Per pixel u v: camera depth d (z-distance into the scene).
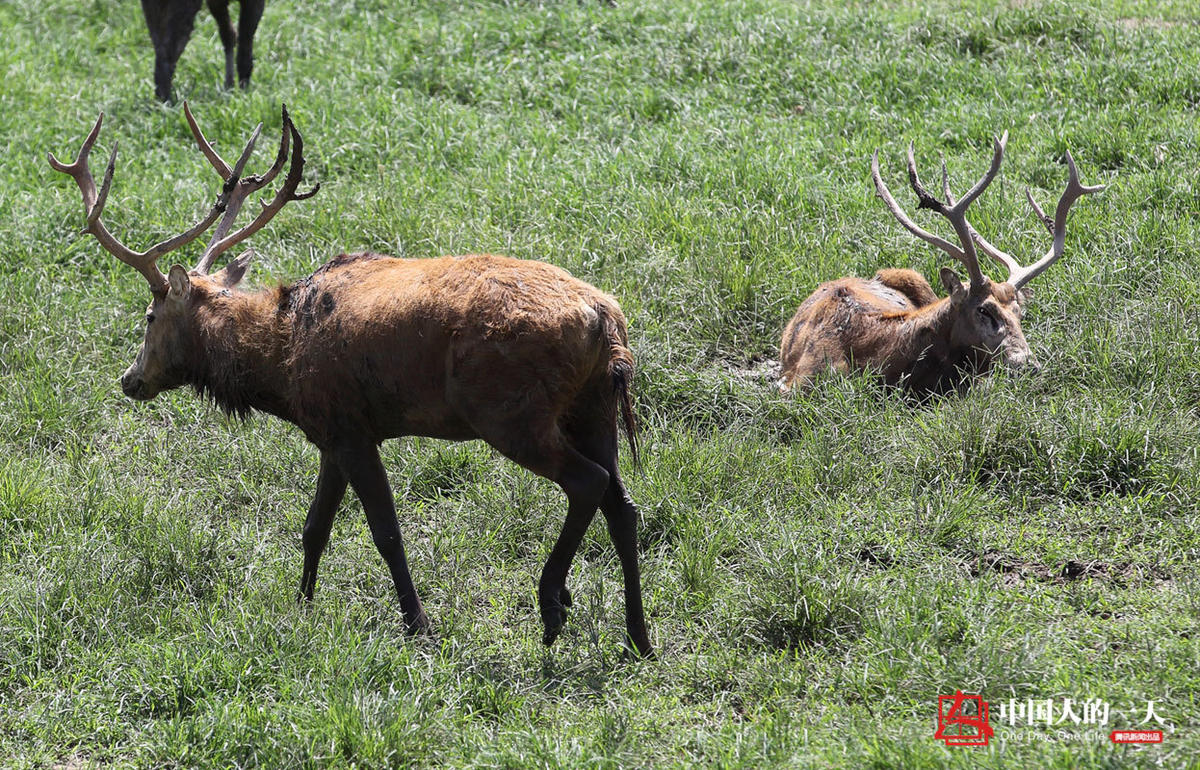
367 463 21.67
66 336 32.44
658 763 17.39
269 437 28.64
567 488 20.00
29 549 24.11
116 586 22.61
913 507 23.97
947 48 49.16
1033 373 27.64
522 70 49.72
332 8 58.03
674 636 21.34
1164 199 35.88
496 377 19.91
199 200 38.47
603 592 22.30
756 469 25.91
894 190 38.44
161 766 18.09
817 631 20.44
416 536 25.47
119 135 45.22
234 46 52.22
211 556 24.03
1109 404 26.20
